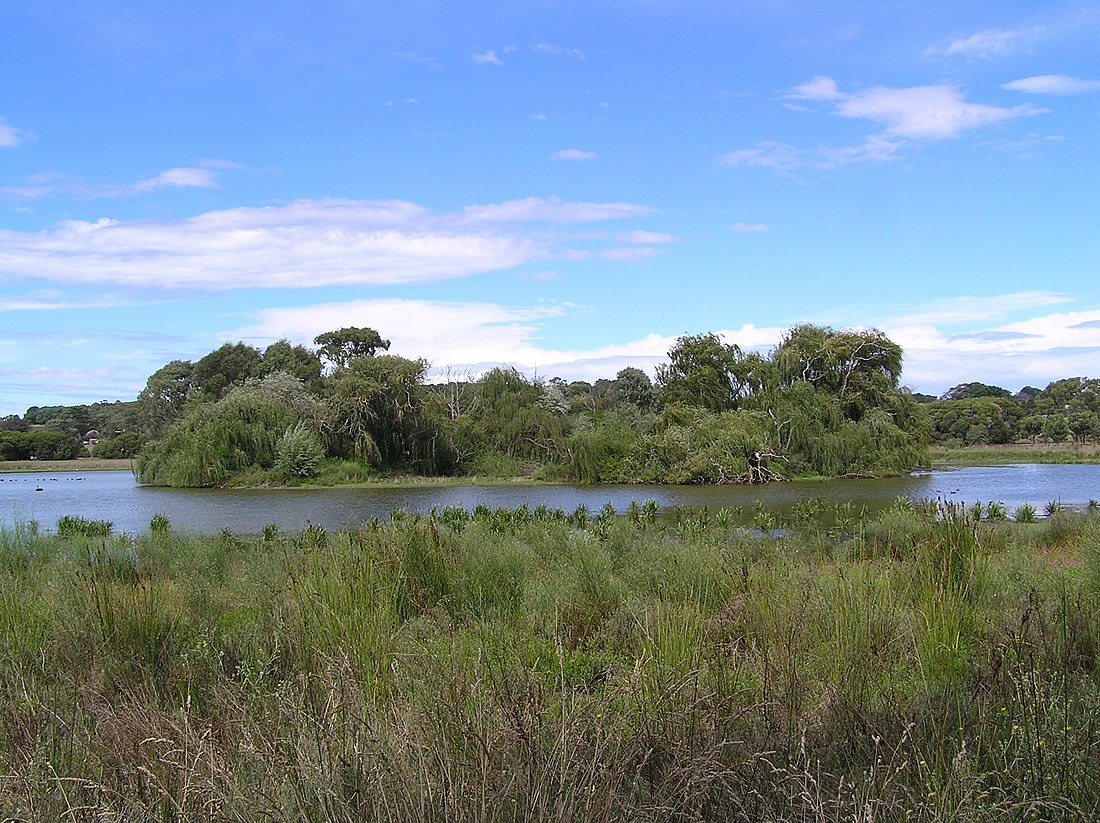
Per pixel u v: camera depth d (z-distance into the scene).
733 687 4.49
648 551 11.42
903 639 5.75
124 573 10.02
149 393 83.44
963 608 6.23
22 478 66.88
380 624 6.18
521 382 62.66
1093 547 9.33
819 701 4.35
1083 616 5.36
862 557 8.87
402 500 41.34
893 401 54.00
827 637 5.72
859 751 3.82
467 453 58.56
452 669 4.49
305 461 52.44
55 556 12.17
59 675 5.52
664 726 3.81
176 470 51.84
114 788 3.60
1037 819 3.27
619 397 90.06
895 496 37.91
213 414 54.12
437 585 8.68
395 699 4.51
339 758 3.39
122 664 5.95
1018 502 34.75
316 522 30.17
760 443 48.34
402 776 3.27
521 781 3.28
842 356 54.72
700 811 3.37
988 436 92.00
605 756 3.50
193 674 5.60
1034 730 3.70
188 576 10.51
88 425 118.69
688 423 51.47
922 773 3.53
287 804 3.20
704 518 20.23
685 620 5.91
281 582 8.66
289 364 85.50
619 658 6.21
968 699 4.24
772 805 3.40
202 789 3.36
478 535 11.43
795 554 10.05
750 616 6.63
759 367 54.09
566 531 16.52
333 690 4.11
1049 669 4.28
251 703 4.37
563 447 55.84
